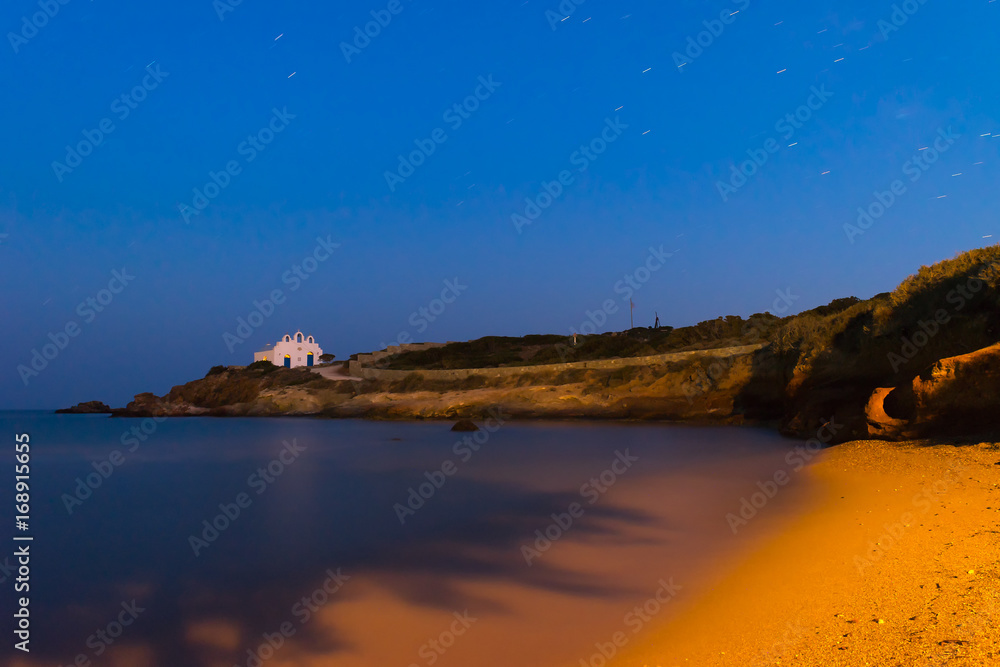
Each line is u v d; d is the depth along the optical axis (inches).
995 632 258.2
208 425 2829.7
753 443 1196.5
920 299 1007.0
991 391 731.4
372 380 3159.5
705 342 2486.5
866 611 309.4
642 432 1616.6
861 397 1084.5
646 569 434.9
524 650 317.7
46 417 5324.8
